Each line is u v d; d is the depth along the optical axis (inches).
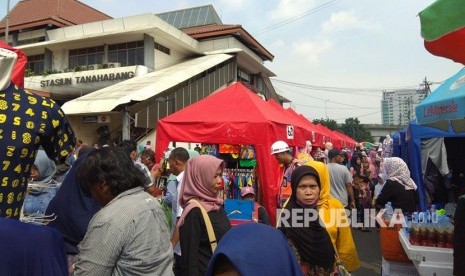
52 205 109.3
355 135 2824.8
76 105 713.0
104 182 84.7
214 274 47.9
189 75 841.5
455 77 154.9
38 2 1295.5
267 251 46.2
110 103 674.2
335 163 289.4
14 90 90.0
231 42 1127.6
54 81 946.7
